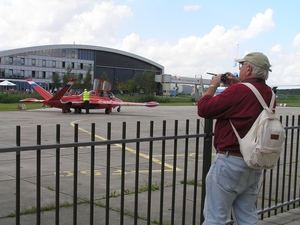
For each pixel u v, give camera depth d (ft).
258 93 10.30
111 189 20.56
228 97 10.30
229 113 10.36
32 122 63.67
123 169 11.66
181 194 20.06
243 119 10.22
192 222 14.76
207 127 13.57
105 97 99.91
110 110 97.86
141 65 394.32
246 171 10.44
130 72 385.70
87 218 15.56
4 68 307.37
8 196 18.63
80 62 350.02
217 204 10.65
